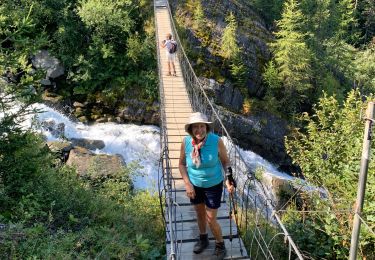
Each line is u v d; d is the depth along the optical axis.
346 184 6.36
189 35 20.98
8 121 6.17
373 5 47.69
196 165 4.24
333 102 7.97
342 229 5.56
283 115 20.45
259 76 20.92
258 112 19.69
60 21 18.11
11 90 6.45
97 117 17.06
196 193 4.40
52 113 15.91
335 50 33.00
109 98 17.56
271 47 22.44
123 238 5.48
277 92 20.95
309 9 32.81
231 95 19.72
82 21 18.31
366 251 5.56
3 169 6.05
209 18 21.92
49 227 5.55
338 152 7.07
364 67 35.34
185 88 12.45
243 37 21.70
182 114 10.17
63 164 9.58
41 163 6.80
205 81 19.42
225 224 5.30
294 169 19.59
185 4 22.11
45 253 4.57
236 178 6.00
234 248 4.81
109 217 6.34
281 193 10.32
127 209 7.07
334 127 7.74
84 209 6.43
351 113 7.22
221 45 20.84
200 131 4.18
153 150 15.38
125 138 15.69
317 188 6.87
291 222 6.57
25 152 6.37
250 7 26.53
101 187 8.98
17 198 5.97
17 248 4.63
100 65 18.03
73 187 7.27
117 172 9.89
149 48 18.81
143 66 18.47
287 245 5.91
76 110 16.98
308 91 22.44
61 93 17.33
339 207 5.84
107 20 18.44
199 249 4.68
